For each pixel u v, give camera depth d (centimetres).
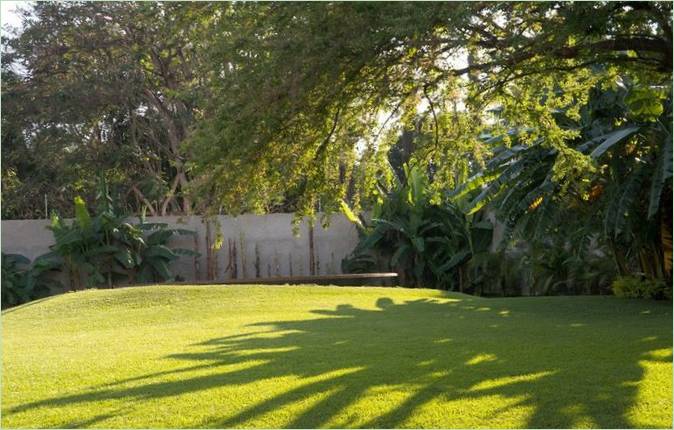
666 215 1305
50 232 1747
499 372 640
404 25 620
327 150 780
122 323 1095
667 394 559
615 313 1141
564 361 687
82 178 2183
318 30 662
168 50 1855
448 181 905
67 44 2073
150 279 1739
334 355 735
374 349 768
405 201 1784
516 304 1279
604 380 605
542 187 1212
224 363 702
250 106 670
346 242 1856
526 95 845
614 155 1187
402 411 523
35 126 2145
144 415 530
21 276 1678
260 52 688
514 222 1312
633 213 1255
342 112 737
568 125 1282
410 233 1764
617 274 1545
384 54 695
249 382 617
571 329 923
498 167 1271
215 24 768
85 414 537
